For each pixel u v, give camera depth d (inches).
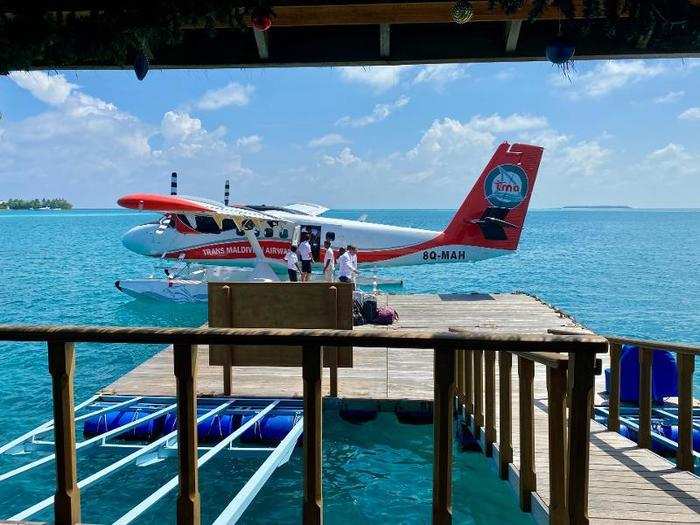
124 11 94.8
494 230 638.5
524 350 73.7
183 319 513.3
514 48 117.6
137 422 203.6
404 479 183.3
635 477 147.2
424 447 210.5
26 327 80.9
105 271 944.9
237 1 95.7
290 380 269.0
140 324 493.4
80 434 225.1
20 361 357.7
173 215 615.2
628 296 722.8
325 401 234.2
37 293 679.1
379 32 120.3
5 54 97.3
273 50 123.3
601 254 1492.4
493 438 173.6
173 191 589.3
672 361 228.5
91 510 163.9
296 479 186.2
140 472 189.8
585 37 107.6
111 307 574.2
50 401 277.0
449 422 77.8
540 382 267.0
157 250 620.4
